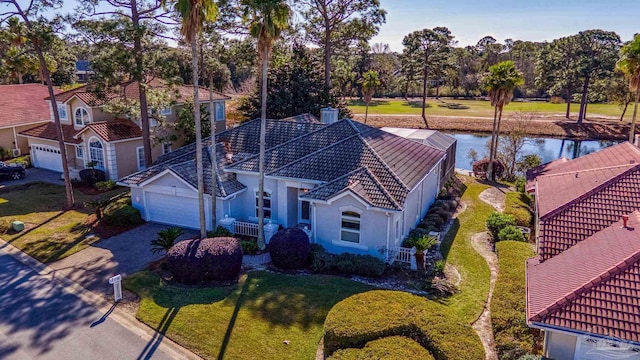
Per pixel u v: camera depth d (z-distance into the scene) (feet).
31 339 48.01
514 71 120.37
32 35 80.74
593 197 60.34
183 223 82.12
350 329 42.91
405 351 40.01
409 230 77.51
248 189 80.69
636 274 40.65
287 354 45.50
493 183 122.93
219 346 46.62
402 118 248.93
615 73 220.43
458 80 367.86
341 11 150.61
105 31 87.25
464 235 80.28
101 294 57.88
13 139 138.62
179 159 88.07
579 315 38.40
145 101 104.37
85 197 100.89
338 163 75.10
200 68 199.41
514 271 58.13
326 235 70.28
